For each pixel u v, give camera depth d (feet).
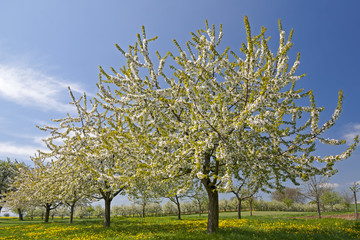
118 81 29.07
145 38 28.19
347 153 22.30
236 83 27.53
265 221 50.06
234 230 33.09
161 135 30.53
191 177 30.14
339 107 21.89
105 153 36.88
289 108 26.18
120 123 33.91
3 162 137.18
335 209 152.35
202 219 70.95
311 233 30.81
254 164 27.45
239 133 25.48
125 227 48.60
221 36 31.81
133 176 29.63
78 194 52.08
